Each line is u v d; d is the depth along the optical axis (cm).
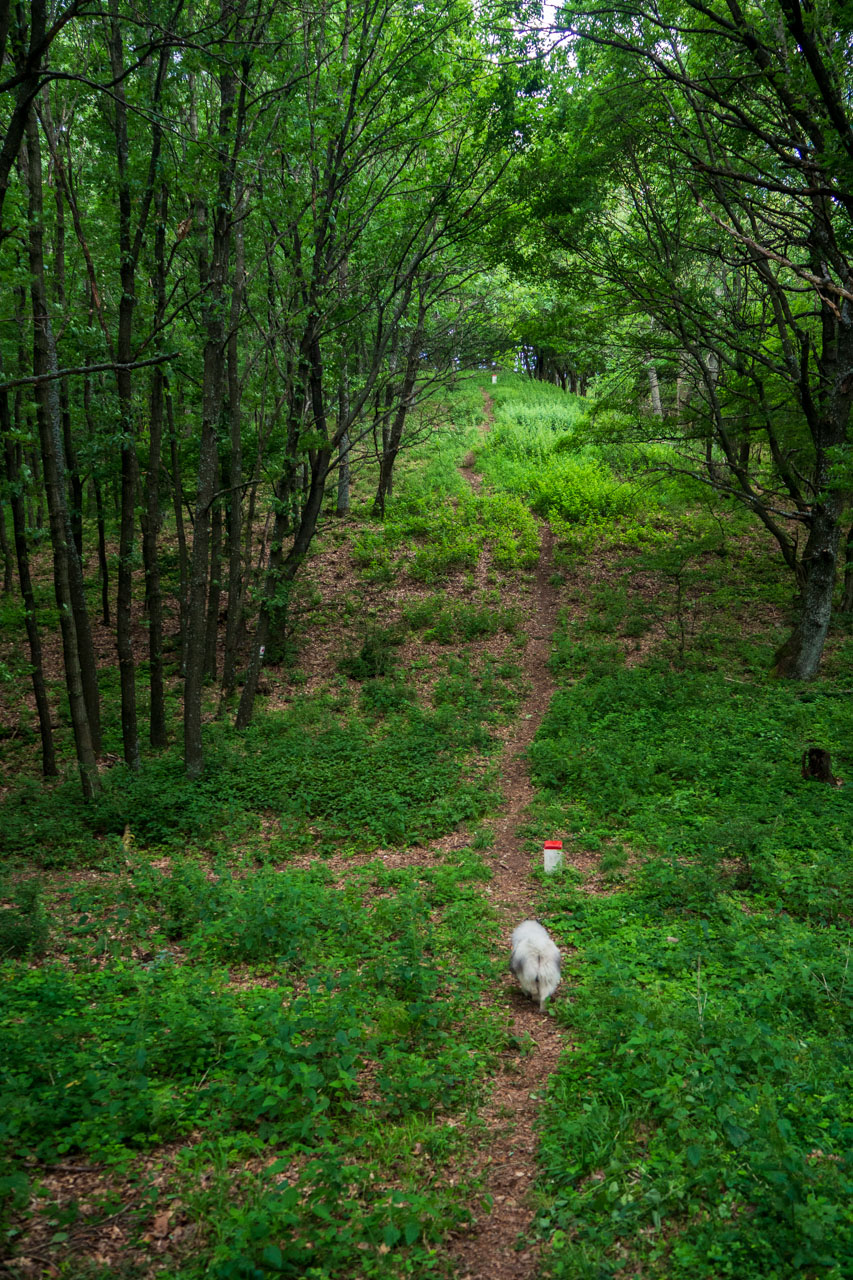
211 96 1628
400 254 1758
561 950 754
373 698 1762
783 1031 561
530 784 1312
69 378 1590
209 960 740
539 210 1711
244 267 1653
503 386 5053
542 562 2538
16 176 1306
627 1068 520
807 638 1608
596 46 1659
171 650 2158
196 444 2027
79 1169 437
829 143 975
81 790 1301
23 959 745
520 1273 378
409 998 652
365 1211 409
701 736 1348
